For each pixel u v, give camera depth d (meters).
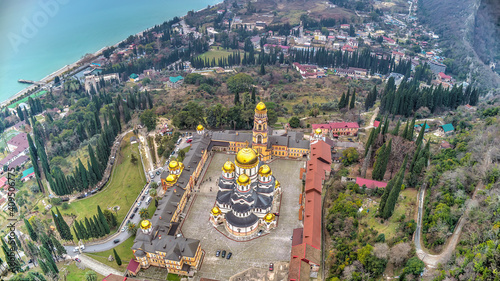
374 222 159.88
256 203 179.75
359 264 137.25
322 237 169.12
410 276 125.00
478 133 192.12
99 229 183.12
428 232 139.75
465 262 115.38
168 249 157.38
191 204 199.00
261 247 170.75
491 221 127.25
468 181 155.38
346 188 189.88
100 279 162.25
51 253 175.75
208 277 155.75
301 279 140.25
